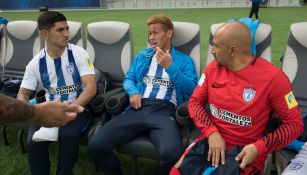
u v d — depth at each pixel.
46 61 2.43
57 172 2.31
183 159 1.81
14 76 3.67
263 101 1.74
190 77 2.52
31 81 2.50
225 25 1.76
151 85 2.55
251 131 1.80
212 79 1.92
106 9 17.56
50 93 2.49
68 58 2.44
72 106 1.23
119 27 3.05
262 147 1.69
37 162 2.30
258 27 2.51
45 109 1.11
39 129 2.28
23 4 17.88
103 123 2.45
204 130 1.90
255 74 1.74
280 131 1.72
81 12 16.06
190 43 2.74
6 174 2.70
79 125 2.32
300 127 1.74
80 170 2.71
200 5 18.34
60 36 2.33
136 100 2.43
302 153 1.81
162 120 2.26
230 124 1.85
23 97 2.46
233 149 1.77
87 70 2.46
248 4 17.58
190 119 2.16
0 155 2.99
